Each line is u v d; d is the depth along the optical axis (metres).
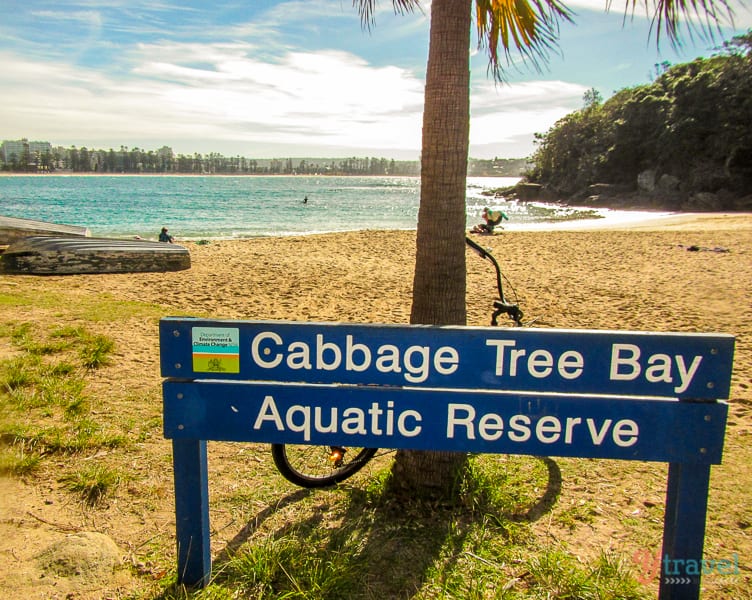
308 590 2.40
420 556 2.69
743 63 58.16
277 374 2.42
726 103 58.16
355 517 3.02
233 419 2.45
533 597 2.42
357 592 2.43
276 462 3.15
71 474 3.35
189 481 2.47
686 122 60.47
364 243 17.53
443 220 3.08
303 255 14.57
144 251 11.05
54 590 2.39
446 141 3.00
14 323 6.32
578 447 2.34
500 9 3.80
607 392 2.30
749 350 6.64
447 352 2.35
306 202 65.06
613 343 2.27
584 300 9.68
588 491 3.39
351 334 2.37
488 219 22.67
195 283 10.09
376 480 3.36
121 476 3.33
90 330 6.26
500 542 2.83
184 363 2.43
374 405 2.40
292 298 9.14
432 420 2.39
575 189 78.25
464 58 2.98
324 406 2.42
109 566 2.55
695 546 2.33
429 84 3.03
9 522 2.85
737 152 57.25
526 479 3.52
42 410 4.18
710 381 2.25
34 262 10.07
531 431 2.36
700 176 58.59
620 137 70.56
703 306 9.20
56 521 2.91
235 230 29.72
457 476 3.14
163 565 2.62
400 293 9.88
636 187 69.06
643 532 2.98
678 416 2.28
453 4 2.89
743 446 4.04
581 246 17.94
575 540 2.89
